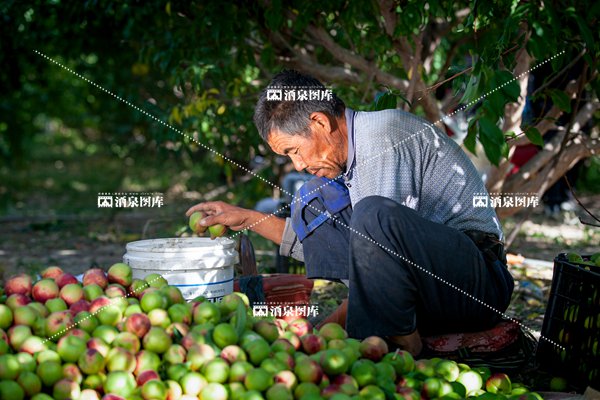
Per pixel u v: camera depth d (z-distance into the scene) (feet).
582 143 17.69
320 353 9.38
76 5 21.33
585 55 11.67
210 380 8.75
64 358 8.75
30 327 9.23
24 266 22.16
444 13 17.25
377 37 17.02
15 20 22.94
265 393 8.68
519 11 10.25
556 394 10.35
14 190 43.37
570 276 10.65
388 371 9.38
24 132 48.11
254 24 19.25
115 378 8.55
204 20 17.58
